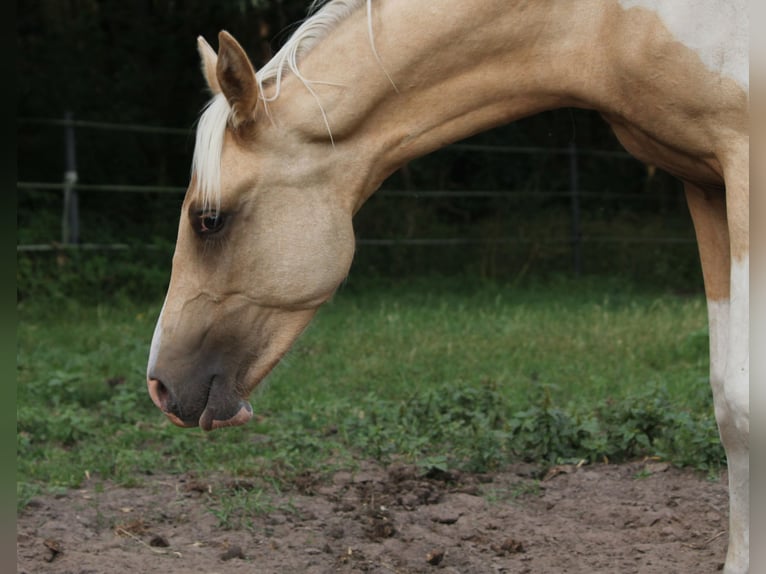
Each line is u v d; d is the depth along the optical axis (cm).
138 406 619
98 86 1458
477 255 1388
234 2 1254
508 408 580
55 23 1470
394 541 384
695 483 457
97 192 1392
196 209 312
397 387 668
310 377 701
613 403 574
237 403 320
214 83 322
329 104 312
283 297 316
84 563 358
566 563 366
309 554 371
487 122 322
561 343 820
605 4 304
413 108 318
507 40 311
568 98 318
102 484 464
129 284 1123
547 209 1513
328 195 317
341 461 496
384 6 318
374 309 1062
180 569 355
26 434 547
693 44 289
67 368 731
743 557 303
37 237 1211
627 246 1430
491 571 357
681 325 898
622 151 1639
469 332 887
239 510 420
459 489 455
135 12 1488
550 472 479
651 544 383
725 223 335
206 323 316
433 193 1315
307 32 321
